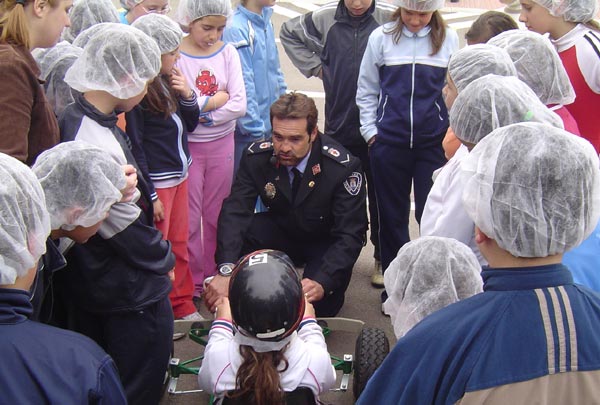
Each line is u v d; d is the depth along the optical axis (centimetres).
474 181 187
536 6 405
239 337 277
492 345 170
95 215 262
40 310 282
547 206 176
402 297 275
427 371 175
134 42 310
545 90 334
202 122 446
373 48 453
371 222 502
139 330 316
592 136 410
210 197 469
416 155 456
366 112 462
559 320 170
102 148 279
